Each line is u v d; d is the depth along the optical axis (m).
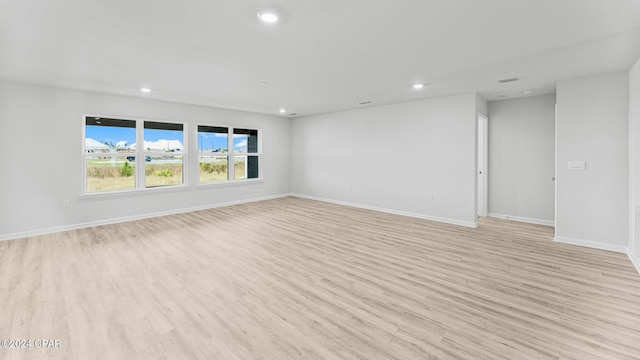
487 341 1.95
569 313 2.28
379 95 5.19
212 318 2.22
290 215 5.91
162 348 1.87
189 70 3.63
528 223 5.23
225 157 7.06
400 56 3.13
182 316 2.24
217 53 3.02
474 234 4.52
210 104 6.15
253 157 7.67
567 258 3.46
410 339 1.97
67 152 4.70
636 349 1.85
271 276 2.97
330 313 2.29
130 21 2.30
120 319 2.19
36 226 4.45
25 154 4.33
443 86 4.46
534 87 4.50
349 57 3.16
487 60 3.25
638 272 3.04
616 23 2.31
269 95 5.19
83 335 1.99
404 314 2.28
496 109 5.56
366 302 2.46
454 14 2.18
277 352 1.84
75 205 4.81
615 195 3.70
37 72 3.70
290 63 3.36
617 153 3.67
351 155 6.90
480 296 2.56
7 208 4.21
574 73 3.74
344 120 7.01
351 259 3.45
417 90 4.73
